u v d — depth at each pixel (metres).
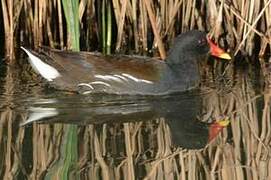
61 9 15.87
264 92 13.75
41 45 15.71
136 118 12.52
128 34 16.28
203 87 14.23
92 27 16.33
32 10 15.90
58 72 13.79
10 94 13.45
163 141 11.55
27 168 10.41
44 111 12.67
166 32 15.92
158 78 13.73
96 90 13.73
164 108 13.05
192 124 12.30
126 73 13.69
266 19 15.47
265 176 10.00
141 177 10.02
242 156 10.92
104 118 12.46
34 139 11.53
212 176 10.09
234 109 12.96
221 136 11.85
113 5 15.90
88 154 10.98
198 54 14.11
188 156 10.93
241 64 15.71
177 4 15.70
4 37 16.55
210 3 15.55
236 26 15.82
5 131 11.82
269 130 12.02
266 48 15.77
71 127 12.00
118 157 10.86
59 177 10.02
